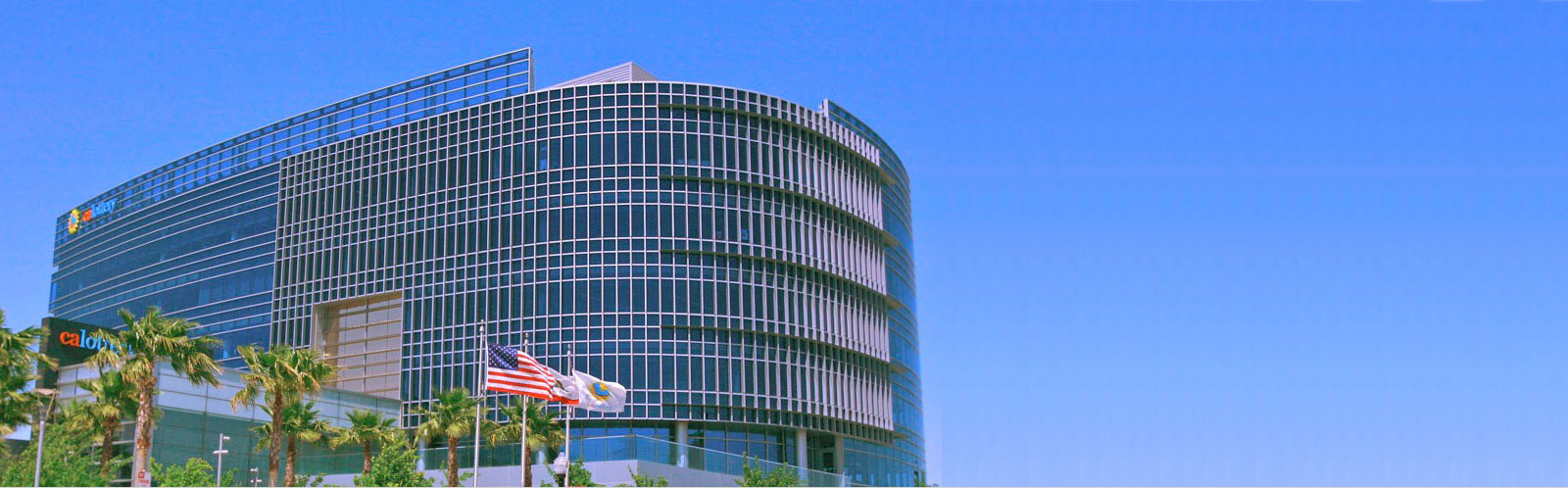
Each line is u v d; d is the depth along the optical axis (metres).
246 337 127.62
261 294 128.25
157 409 72.75
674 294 113.75
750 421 112.94
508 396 104.50
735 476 102.00
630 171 116.38
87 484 65.94
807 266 120.12
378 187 124.00
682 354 112.44
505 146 119.31
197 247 137.75
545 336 112.69
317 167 128.75
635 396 110.38
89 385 69.75
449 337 115.50
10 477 63.59
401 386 115.75
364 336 121.94
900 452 132.75
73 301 156.00
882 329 129.38
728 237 116.50
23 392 66.00
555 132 118.25
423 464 100.56
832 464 119.88
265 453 94.31
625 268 114.00
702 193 116.94
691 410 111.06
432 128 123.06
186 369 68.00
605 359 111.56
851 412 121.19
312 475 94.69
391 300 121.25
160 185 146.25
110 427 69.06
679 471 99.06
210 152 141.00
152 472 77.81
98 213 156.00
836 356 121.44
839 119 128.50
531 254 115.19
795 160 122.06
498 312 114.50
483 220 117.88
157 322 67.44
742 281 116.06
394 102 127.38
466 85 124.56
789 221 120.00
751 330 114.94
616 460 103.50
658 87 118.81
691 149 117.81
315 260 125.38
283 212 129.50
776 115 121.56
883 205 135.25
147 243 145.12
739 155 118.94
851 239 126.75
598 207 115.62
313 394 72.31
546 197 116.50
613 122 117.81
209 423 91.31
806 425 116.12
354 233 123.88
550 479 93.62
